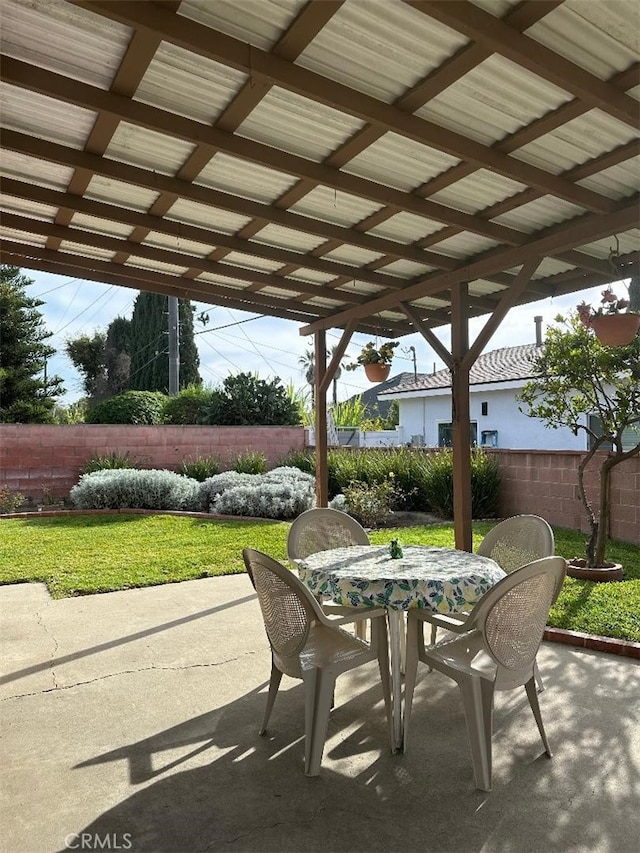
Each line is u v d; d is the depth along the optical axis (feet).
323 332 23.22
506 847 6.56
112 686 10.73
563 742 8.78
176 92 8.82
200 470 37.37
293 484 30.99
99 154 10.68
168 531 25.20
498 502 28.84
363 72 8.19
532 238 13.85
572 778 7.86
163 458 38.75
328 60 7.97
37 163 11.35
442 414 49.03
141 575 18.06
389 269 17.19
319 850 6.53
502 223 13.38
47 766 8.21
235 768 8.18
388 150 10.46
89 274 17.78
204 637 13.17
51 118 9.69
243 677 11.14
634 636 12.46
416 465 32.01
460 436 15.93
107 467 35.78
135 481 31.50
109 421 45.50
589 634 12.75
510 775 7.95
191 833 6.82
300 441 42.63
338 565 10.21
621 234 13.83
